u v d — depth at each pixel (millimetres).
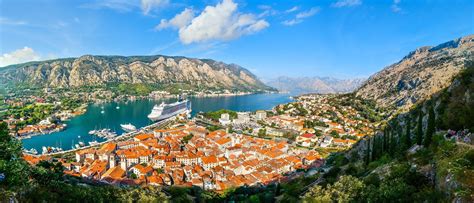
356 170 111750
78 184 107062
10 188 49531
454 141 69250
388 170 77000
